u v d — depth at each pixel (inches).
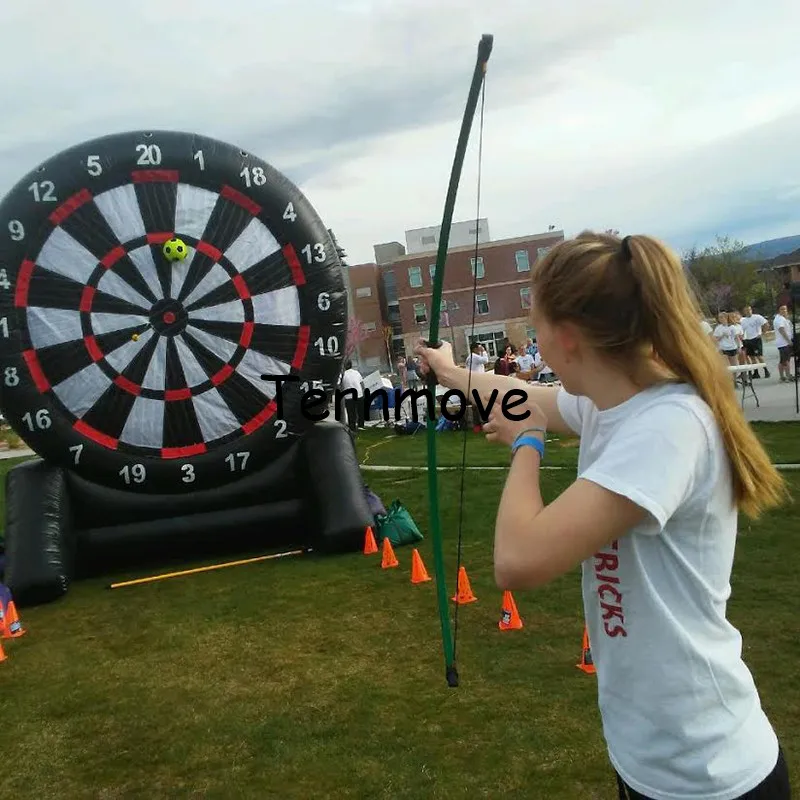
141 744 142.7
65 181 245.8
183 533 259.9
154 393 257.6
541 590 203.6
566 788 117.6
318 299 269.1
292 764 131.3
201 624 203.5
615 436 57.8
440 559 94.7
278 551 271.3
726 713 57.1
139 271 254.8
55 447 248.5
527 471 60.5
